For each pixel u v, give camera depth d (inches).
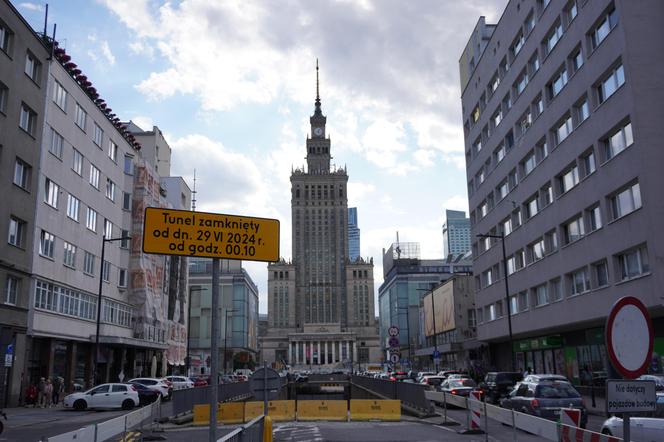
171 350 2940.5
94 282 1937.7
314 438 764.0
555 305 1609.3
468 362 2974.9
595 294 1374.3
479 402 790.5
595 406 1165.7
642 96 1170.6
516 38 1897.1
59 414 1236.5
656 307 1127.6
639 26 1197.7
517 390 832.3
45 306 1566.2
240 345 5743.1
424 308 4421.8
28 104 1480.1
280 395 1915.6
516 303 1948.8
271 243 314.8
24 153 1455.5
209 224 301.3
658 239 1120.2
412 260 6515.8
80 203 1831.9
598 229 1350.9
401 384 1245.1
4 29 1386.6
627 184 1224.2
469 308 3299.7
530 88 1770.4
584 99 1423.5
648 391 245.9
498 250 2138.3
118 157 2209.6
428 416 1047.0
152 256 2486.5
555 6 1556.3
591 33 1378.0
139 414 602.5
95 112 1973.4
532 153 1785.2
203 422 1007.0
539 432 473.4
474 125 2438.5
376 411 1046.4
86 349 1919.3
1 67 1354.6
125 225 2290.8
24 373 1423.5
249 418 1047.0
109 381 2101.4
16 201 1411.2
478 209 2425.0
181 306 3284.9
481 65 2301.9
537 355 1969.7
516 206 1911.9
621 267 1278.3
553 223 1614.2
